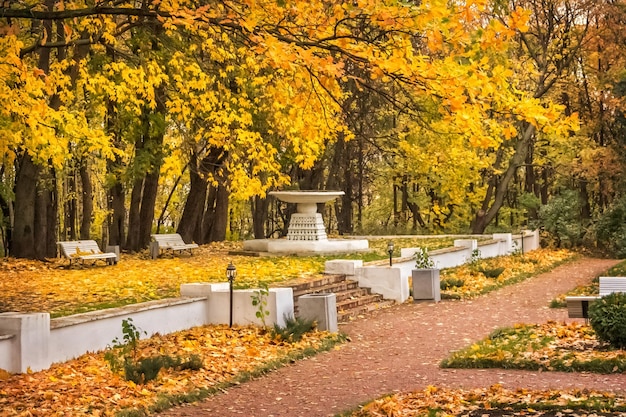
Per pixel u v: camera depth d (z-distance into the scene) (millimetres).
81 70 21000
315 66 9820
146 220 31328
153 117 26812
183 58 21625
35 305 15828
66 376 11617
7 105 16016
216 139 23750
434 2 8938
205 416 10414
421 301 21703
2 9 11164
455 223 45500
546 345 13773
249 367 13156
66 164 31422
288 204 41938
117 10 11117
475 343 14898
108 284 19078
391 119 40156
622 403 9477
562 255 35812
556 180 45719
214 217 37562
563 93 42938
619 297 13445
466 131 9992
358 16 9812
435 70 9469
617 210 36719
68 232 47281
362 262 23422
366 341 16172
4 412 9648
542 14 39906
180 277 20703
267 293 16141
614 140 40594
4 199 29547
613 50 40375
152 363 11828
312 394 11570
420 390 11219
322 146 25656
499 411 9508
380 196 53094
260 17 11078
